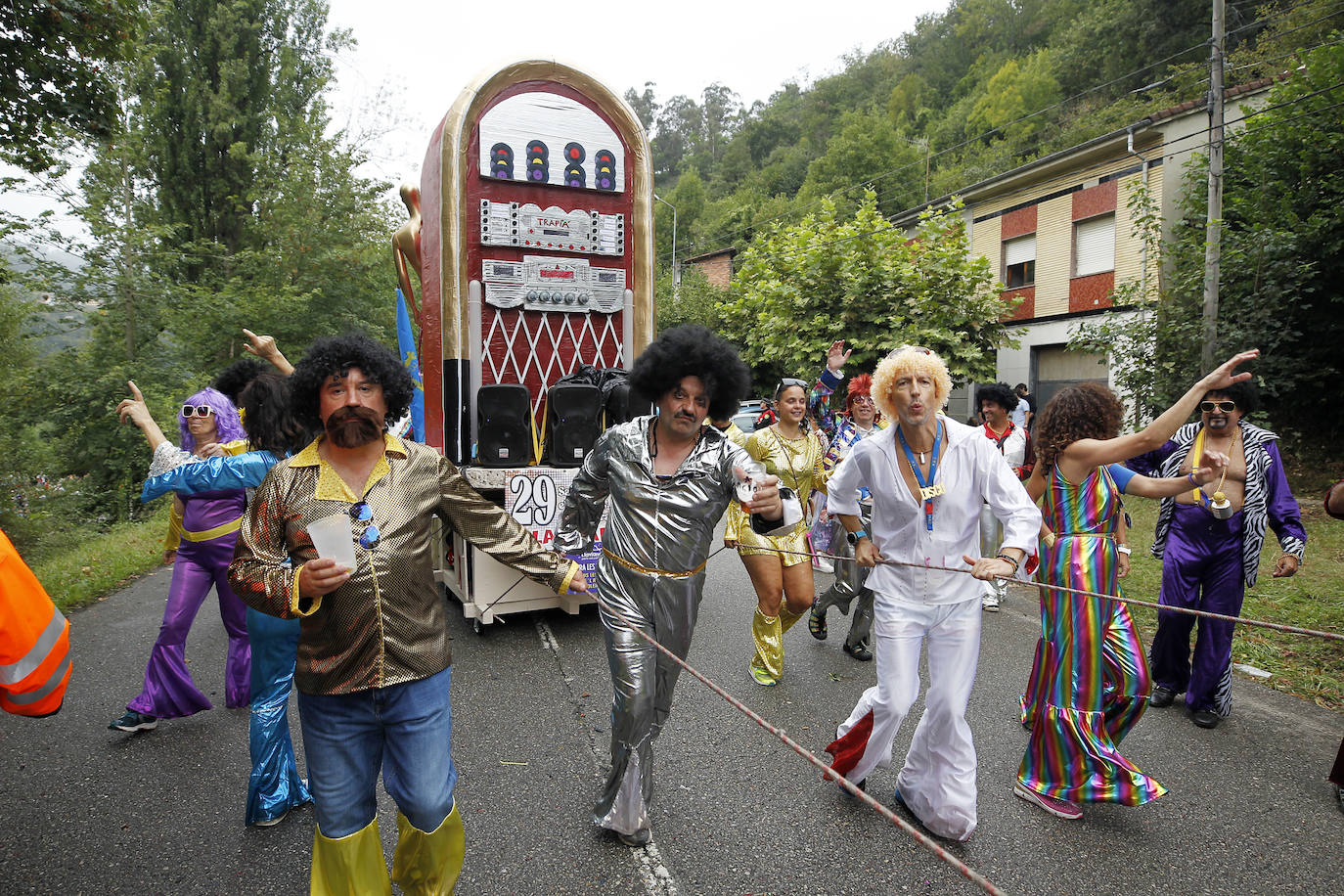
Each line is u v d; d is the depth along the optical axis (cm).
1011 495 297
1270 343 1098
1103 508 339
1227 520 426
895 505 314
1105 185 1736
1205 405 427
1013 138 3675
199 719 434
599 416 592
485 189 611
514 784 358
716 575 792
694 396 287
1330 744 407
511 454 583
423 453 239
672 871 291
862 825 324
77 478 1420
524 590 579
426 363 634
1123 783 321
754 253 1509
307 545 221
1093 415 340
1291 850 309
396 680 221
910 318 1277
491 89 604
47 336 1719
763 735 411
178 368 1792
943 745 306
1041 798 338
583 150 634
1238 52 2284
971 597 310
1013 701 460
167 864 297
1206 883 287
